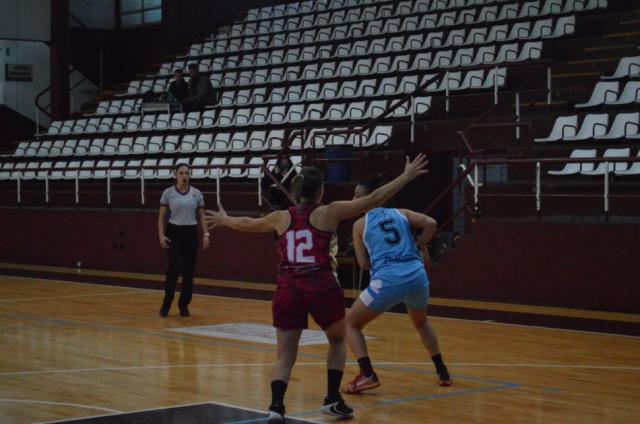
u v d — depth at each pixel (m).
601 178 16.59
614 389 9.15
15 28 30.39
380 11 27.86
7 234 25.41
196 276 20.80
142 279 20.67
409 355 11.11
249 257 19.94
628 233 14.88
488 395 8.86
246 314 14.88
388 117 21.34
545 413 8.12
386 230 8.86
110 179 24.72
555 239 15.60
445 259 16.89
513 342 12.03
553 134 17.94
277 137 22.42
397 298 8.77
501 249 16.20
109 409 8.27
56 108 31.08
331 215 7.48
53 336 12.70
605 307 15.09
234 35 30.81
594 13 22.56
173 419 7.86
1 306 16.00
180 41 32.78
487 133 18.81
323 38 27.92
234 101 26.38
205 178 22.70
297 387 9.25
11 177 27.16
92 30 34.31
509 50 21.80
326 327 7.63
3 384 9.44
